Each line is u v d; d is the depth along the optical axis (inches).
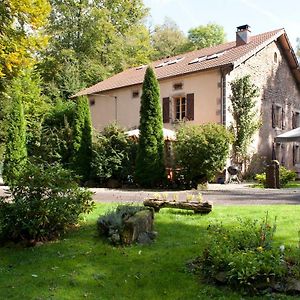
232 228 239.8
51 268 198.1
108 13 1321.4
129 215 246.7
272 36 839.7
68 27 1298.0
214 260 174.9
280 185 599.2
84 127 693.3
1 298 164.7
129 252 217.3
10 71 593.9
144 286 175.5
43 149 729.6
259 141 821.9
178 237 245.1
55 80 1200.8
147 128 616.7
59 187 254.7
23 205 237.0
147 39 1460.4
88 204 274.4
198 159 569.9
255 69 818.8
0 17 576.1
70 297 164.7
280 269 162.4
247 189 553.0
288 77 934.4
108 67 1330.0
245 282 160.4
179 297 162.6
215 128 581.6
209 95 759.7
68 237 250.1
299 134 621.3
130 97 908.0
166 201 323.3
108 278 184.4
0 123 768.3
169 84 839.7
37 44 610.5
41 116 908.0
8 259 216.2
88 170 682.8
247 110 763.4
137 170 619.5
